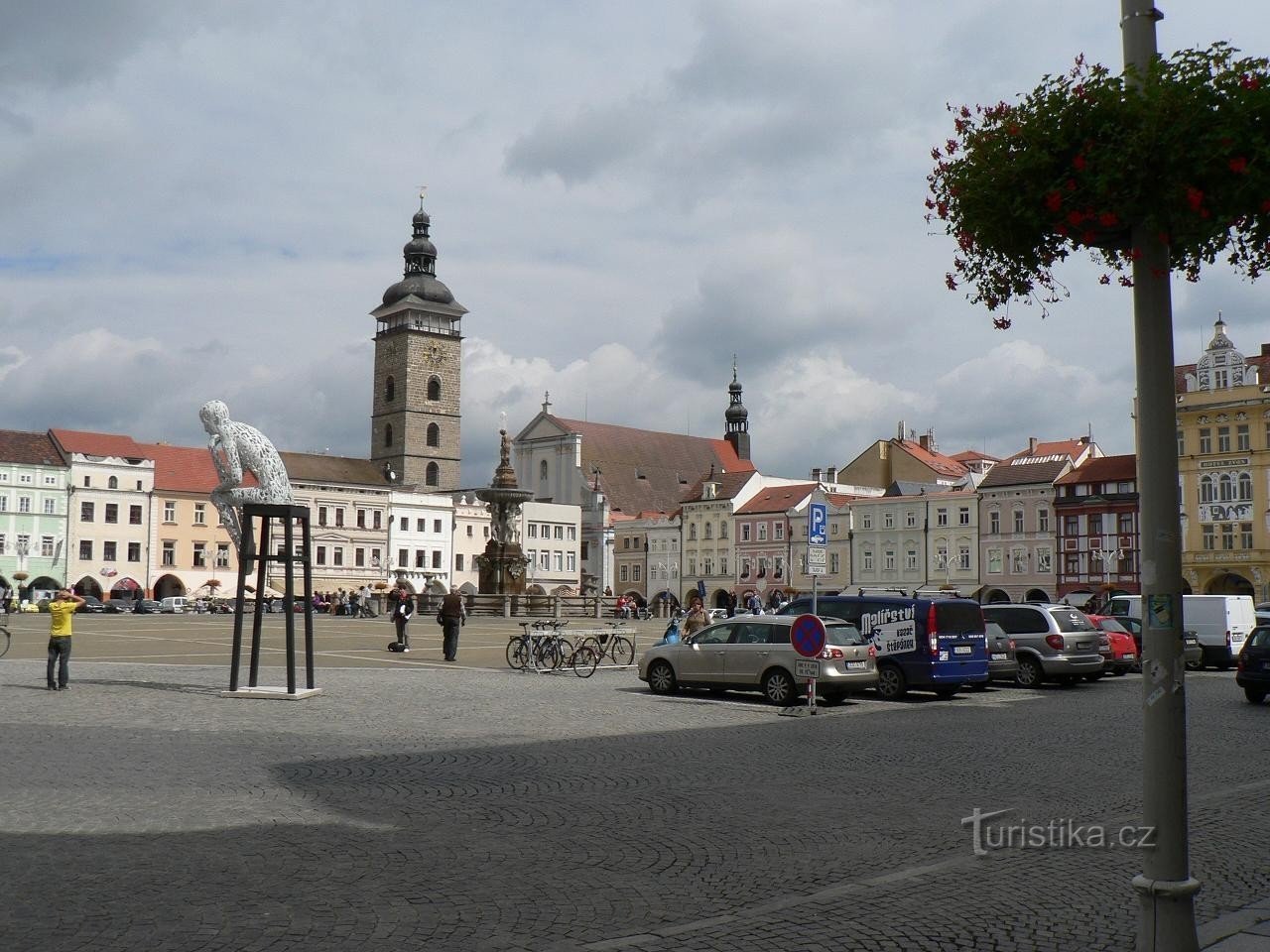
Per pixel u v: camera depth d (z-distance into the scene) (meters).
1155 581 6.52
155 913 7.85
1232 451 85.88
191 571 114.19
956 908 8.28
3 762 14.02
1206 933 7.57
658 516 133.12
